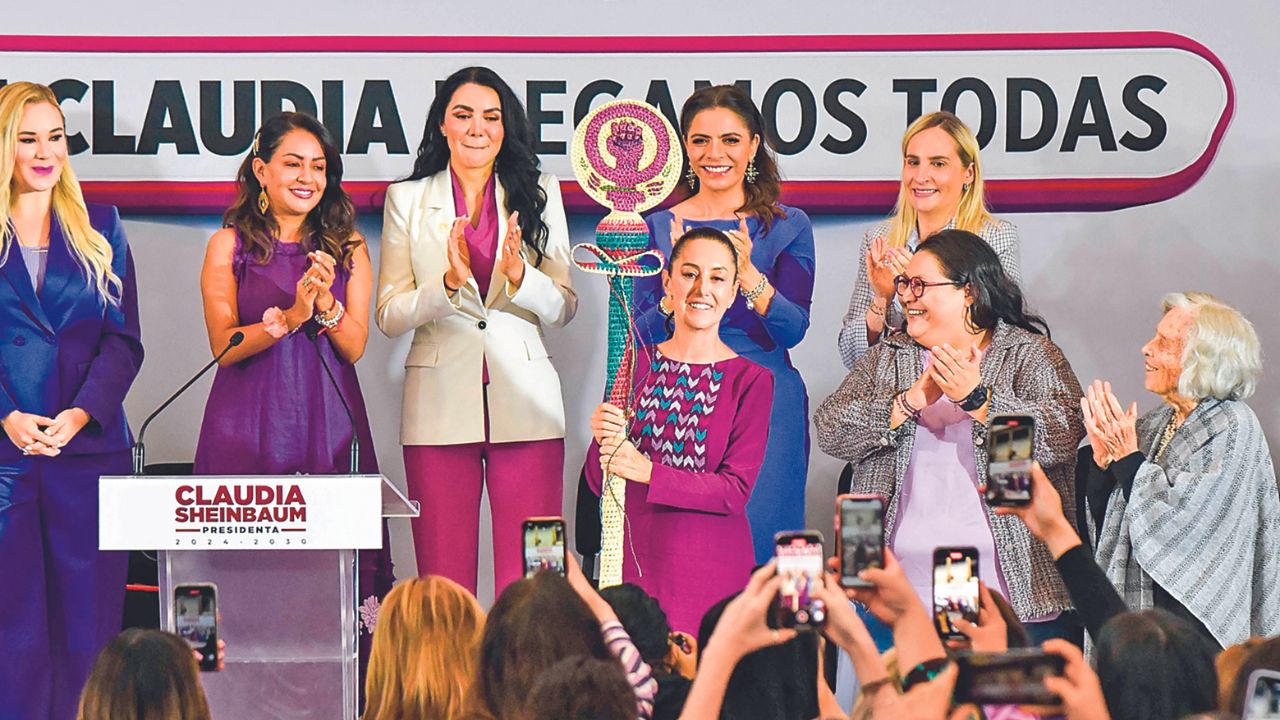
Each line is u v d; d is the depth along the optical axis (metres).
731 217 9.97
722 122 9.88
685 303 9.05
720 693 4.35
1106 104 10.54
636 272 8.83
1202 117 10.54
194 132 10.56
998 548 8.92
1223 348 8.91
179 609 5.68
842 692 9.33
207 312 9.52
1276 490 9.00
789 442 9.90
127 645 5.01
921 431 9.13
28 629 9.34
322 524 6.84
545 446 9.86
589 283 10.62
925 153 9.93
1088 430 8.96
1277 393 10.58
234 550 6.91
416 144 10.59
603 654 4.88
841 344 10.12
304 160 9.50
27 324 9.45
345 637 6.89
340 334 9.47
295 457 9.48
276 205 9.55
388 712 5.54
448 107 9.77
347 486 6.84
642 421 9.07
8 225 9.50
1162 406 9.44
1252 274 10.59
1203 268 10.59
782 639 4.38
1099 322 10.62
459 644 5.53
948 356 8.77
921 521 8.99
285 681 6.89
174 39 10.55
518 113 9.80
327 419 9.55
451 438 9.72
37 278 9.55
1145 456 9.20
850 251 10.62
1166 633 4.82
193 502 6.87
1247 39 10.51
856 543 4.57
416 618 5.53
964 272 9.05
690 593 8.95
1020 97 10.52
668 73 10.57
